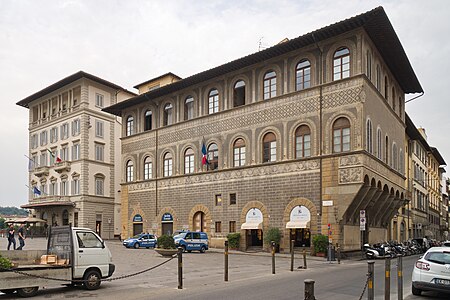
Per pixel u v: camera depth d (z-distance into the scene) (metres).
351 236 32.56
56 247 15.58
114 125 63.28
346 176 31.36
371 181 32.56
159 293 14.16
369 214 36.66
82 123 59.03
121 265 23.84
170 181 44.50
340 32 32.84
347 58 32.81
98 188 59.97
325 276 18.88
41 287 14.01
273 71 37.25
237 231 37.66
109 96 63.06
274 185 35.53
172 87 44.69
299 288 15.02
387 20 31.39
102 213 59.97
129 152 49.88
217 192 39.81
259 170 36.69
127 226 48.50
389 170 38.22
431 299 13.86
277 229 34.50
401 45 35.69
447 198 115.06
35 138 68.94
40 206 61.91
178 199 43.44
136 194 48.09
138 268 22.36
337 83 32.81
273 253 20.38
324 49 33.94
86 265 15.01
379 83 36.84
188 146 43.28
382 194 37.19
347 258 30.89
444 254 14.12
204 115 42.06
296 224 33.22
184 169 43.59
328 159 32.44
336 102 32.72
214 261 27.14
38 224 64.94
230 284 16.31
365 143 31.44
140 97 47.91
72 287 15.56
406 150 57.22
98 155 60.47
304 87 35.06
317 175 32.94
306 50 35.03
